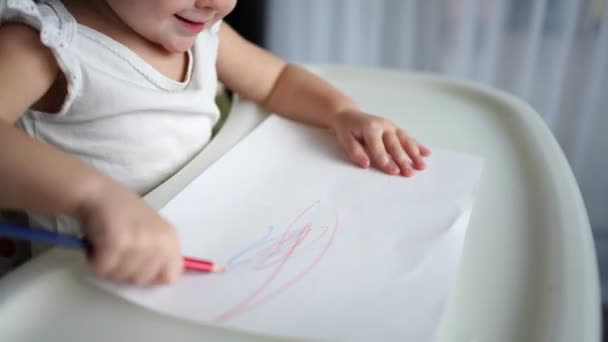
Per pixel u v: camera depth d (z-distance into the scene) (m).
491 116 0.63
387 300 0.34
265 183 0.47
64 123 0.52
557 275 0.37
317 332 0.32
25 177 0.36
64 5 0.51
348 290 0.35
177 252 0.35
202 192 0.44
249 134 0.55
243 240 0.40
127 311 0.34
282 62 0.67
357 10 1.12
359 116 0.56
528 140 0.56
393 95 0.67
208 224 0.41
